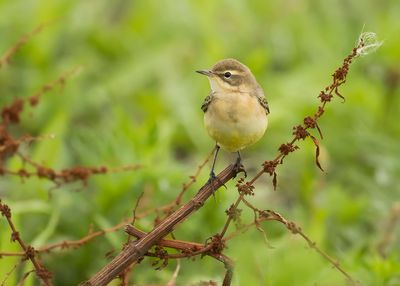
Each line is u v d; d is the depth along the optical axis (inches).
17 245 403.5
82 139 513.0
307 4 761.6
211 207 472.4
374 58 668.1
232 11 757.9
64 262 463.8
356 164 588.7
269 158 605.0
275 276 363.3
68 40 709.9
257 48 708.7
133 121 628.1
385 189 536.7
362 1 751.1
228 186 499.5
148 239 319.9
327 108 627.8
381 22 707.4
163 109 634.2
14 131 593.6
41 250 363.9
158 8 749.3
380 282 406.9
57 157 498.6
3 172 366.6
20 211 458.6
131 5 795.4
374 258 418.0
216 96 399.5
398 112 649.0
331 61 692.7
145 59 687.1
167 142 533.3
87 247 463.8
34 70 649.6
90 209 478.0
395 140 614.9
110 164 480.1
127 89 661.9
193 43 721.0
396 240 468.4
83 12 746.2
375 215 511.5
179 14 735.7
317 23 743.7
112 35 721.6
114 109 591.2
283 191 575.8
